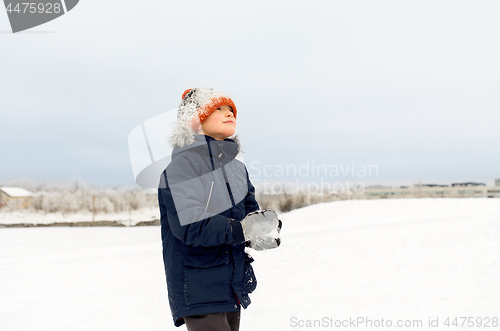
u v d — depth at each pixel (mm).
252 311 4375
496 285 5164
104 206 72938
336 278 6465
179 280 1726
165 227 1825
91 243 15453
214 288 1729
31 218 71500
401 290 5277
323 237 12422
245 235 1682
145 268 8422
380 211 19906
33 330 4090
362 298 4875
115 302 5320
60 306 5137
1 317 4617
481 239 9531
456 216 16250
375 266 7461
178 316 1706
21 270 8438
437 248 9117
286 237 13102
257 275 6816
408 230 12516
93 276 7570
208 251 1755
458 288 5168
